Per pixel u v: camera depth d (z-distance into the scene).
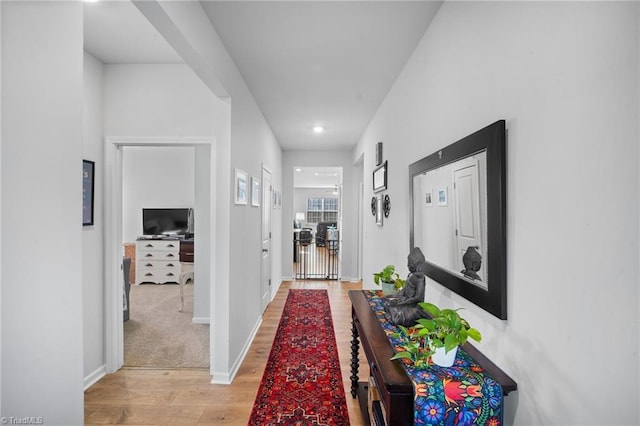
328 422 1.95
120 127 2.57
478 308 1.30
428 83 1.92
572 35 0.82
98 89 2.51
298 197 14.18
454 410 1.00
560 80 0.86
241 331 2.82
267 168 4.25
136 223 6.37
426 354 1.15
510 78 1.08
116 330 2.58
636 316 0.66
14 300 0.69
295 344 3.11
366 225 4.29
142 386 2.36
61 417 0.81
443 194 1.59
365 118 3.98
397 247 2.64
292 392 2.27
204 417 1.99
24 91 0.71
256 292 3.50
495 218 1.12
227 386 2.36
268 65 2.52
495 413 1.01
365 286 4.34
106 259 2.53
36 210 0.74
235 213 2.61
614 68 0.70
